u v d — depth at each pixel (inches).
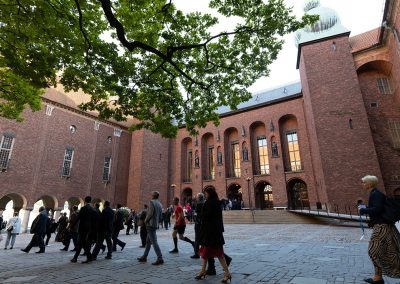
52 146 1032.8
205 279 180.1
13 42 317.1
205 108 449.4
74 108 1129.4
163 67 383.6
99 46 333.1
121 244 342.3
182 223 299.4
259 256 259.1
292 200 1137.4
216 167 1334.9
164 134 458.6
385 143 866.1
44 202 1073.5
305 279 167.8
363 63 908.0
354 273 179.3
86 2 324.8
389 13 721.0
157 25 366.3
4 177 882.1
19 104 469.4
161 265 233.5
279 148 1176.2
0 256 318.3
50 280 187.8
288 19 334.3
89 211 274.2
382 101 908.6
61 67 351.3
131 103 408.8
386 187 822.5
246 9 323.9
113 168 1254.3
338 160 831.1
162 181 1378.0
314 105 909.8
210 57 393.4
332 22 1036.5
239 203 1157.7
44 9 291.1
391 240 148.3
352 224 663.1
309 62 964.6
